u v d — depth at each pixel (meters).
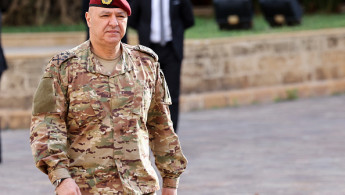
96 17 6.83
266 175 15.05
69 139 6.93
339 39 29.78
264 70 27.81
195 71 25.95
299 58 28.70
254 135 20.14
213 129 21.38
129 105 6.88
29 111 23.41
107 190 6.81
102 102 6.82
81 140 6.88
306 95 28.48
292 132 20.52
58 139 6.77
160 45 16.94
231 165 16.12
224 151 17.84
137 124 6.92
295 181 14.45
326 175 14.96
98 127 6.83
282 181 14.47
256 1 42.72
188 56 25.78
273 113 24.47
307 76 28.92
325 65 29.41
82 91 6.82
